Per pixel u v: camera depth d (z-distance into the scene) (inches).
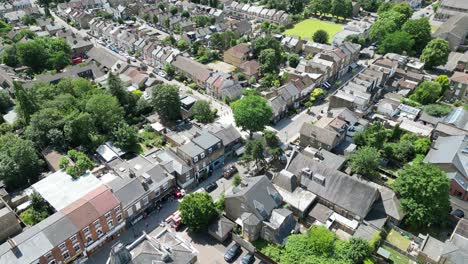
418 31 6378.0
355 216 3051.2
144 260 2299.5
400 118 4419.3
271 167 3794.3
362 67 6082.7
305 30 7869.1
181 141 4074.8
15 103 4849.9
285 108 4712.1
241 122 4082.2
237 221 3041.3
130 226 3139.8
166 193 3363.7
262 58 5821.9
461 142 3548.2
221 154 3833.7
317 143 3912.4
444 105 4736.7
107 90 4714.6
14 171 3410.4
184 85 5580.7
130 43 6638.8
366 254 2674.7
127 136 4008.4
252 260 2824.8
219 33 6766.7
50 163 3671.3
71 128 3873.0
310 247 2748.5
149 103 4744.1
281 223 2856.8
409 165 3398.1
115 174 3508.9
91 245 2849.4
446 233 3034.0
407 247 2876.5
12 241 2508.6
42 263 2556.6
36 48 5885.8
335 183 3193.9
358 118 4293.8
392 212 3031.5
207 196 3061.0
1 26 7332.7
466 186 3213.6
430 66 5772.6
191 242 2979.8
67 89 4753.9
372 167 3503.9
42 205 3181.6
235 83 5187.0
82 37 7130.9
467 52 6038.4
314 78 5206.7
